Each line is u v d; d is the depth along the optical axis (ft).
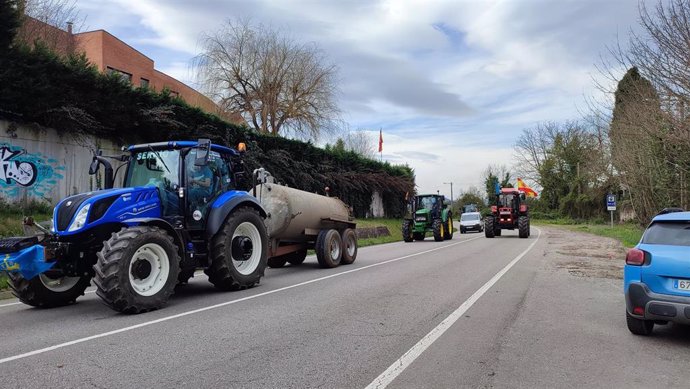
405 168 150.92
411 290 29.76
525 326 20.84
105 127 49.78
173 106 53.72
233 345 17.76
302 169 85.66
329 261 41.52
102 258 22.38
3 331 20.08
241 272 30.60
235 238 30.19
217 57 101.04
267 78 103.35
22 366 15.42
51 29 62.28
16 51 41.57
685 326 20.94
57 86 43.96
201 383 13.96
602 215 173.99
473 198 268.62
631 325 19.15
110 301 22.17
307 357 16.38
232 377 14.46
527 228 89.20
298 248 42.16
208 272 29.53
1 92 40.19
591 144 178.60
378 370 15.14
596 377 14.62
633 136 65.16
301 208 39.63
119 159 29.63
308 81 106.52
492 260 48.16
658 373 14.98
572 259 49.19
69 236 23.17
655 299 18.07
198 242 28.71
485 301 26.30
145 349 17.21
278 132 107.45
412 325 20.84
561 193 199.21
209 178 29.81
